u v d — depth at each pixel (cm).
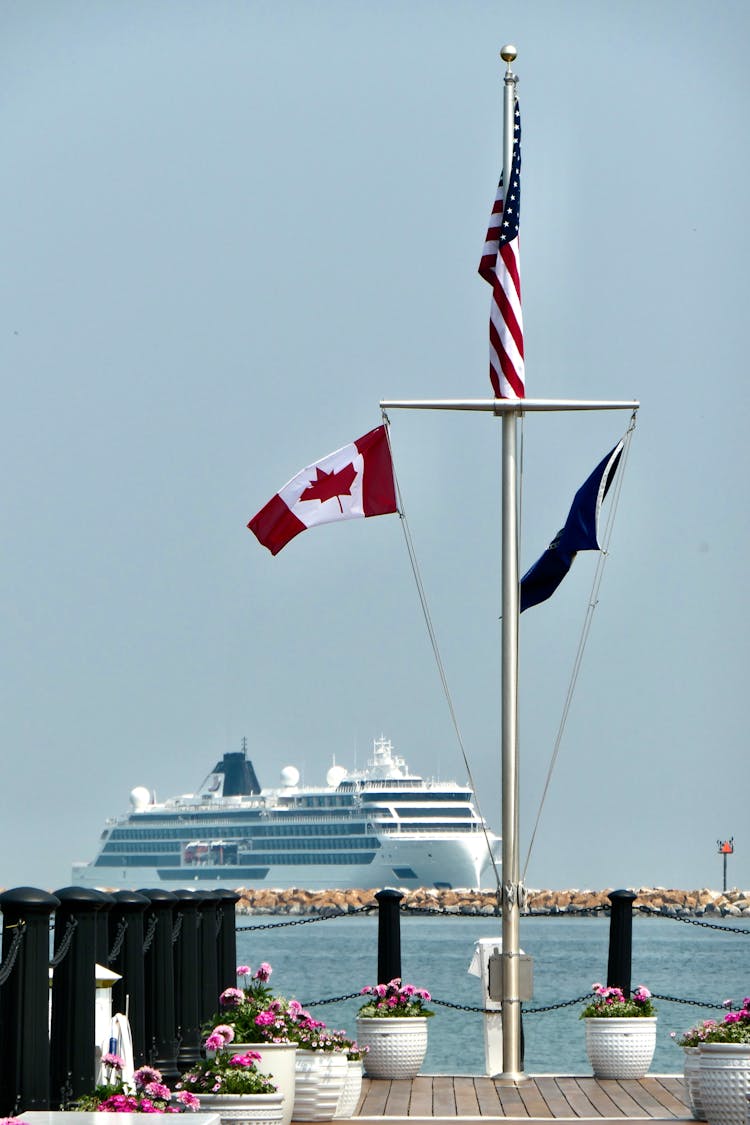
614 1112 6438
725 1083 5856
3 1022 4434
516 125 7456
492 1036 7825
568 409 7356
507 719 7319
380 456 7500
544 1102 6725
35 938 4481
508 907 7362
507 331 7406
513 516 7375
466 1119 6144
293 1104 5712
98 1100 4594
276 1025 5625
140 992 5616
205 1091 5156
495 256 7488
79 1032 4866
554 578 7562
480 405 7362
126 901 5622
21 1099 4391
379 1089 7150
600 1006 7594
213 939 6856
